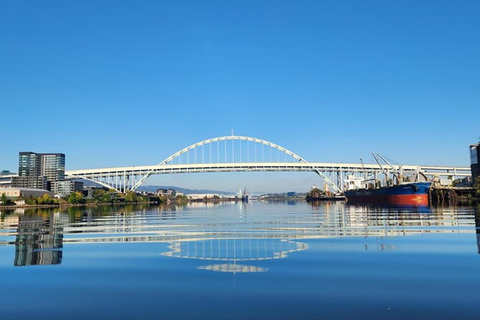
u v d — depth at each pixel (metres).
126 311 15.70
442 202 151.38
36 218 84.88
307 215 86.62
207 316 15.03
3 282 20.45
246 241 36.75
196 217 86.81
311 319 14.63
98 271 23.03
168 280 20.62
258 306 16.14
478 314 14.99
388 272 22.08
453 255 27.33
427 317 14.73
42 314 15.48
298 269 23.11
